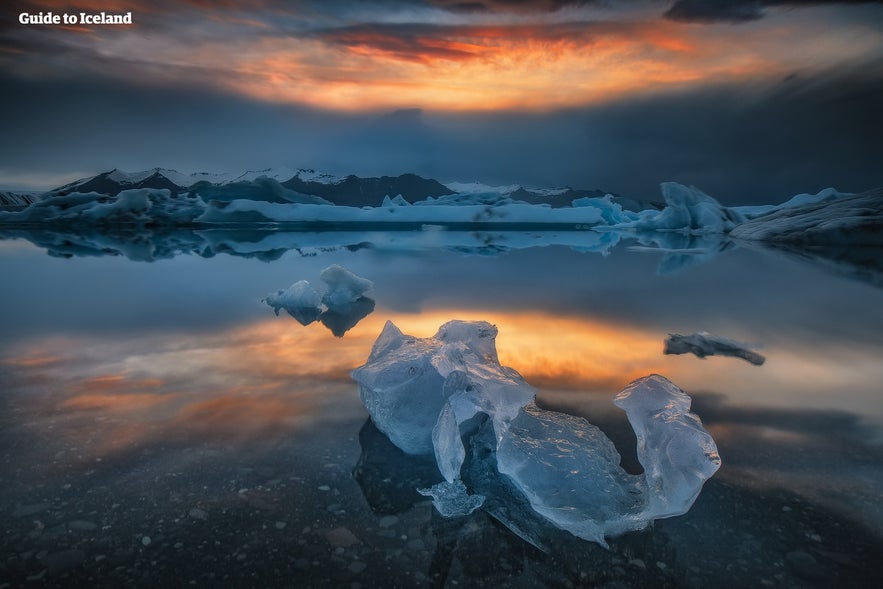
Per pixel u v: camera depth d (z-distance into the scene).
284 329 3.60
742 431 1.93
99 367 2.71
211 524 1.35
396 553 1.25
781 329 3.67
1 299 4.78
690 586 1.15
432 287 5.62
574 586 1.15
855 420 2.03
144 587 1.13
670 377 2.57
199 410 2.13
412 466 1.69
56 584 1.13
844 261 8.54
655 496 1.40
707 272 7.09
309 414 2.10
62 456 1.71
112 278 6.30
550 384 2.45
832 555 1.24
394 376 1.84
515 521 1.40
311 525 1.36
